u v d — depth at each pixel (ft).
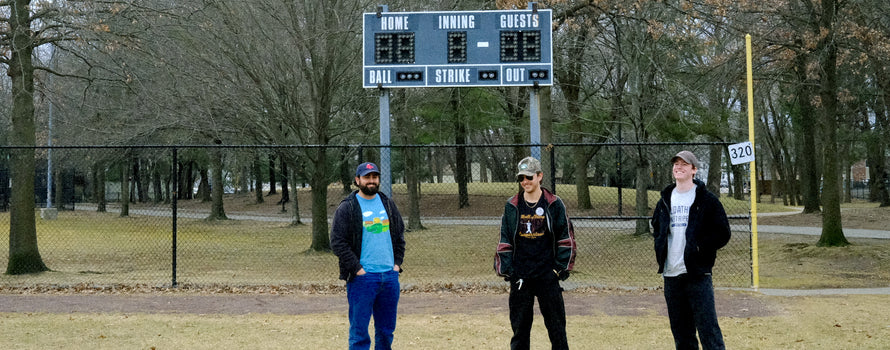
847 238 59.52
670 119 66.08
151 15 45.29
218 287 36.63
